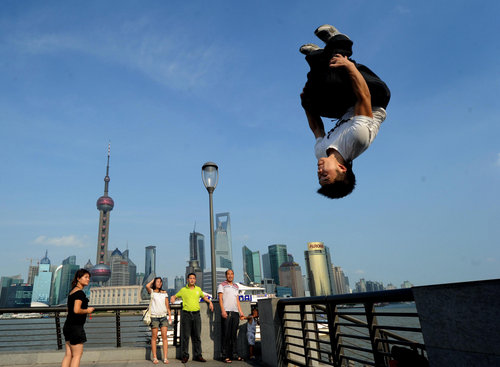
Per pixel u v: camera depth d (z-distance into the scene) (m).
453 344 2.27
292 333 7.48
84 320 5.79
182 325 8.38
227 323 8.07
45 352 8.21
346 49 2.07
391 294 3.25
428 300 2.53
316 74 2.15
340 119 2.20
